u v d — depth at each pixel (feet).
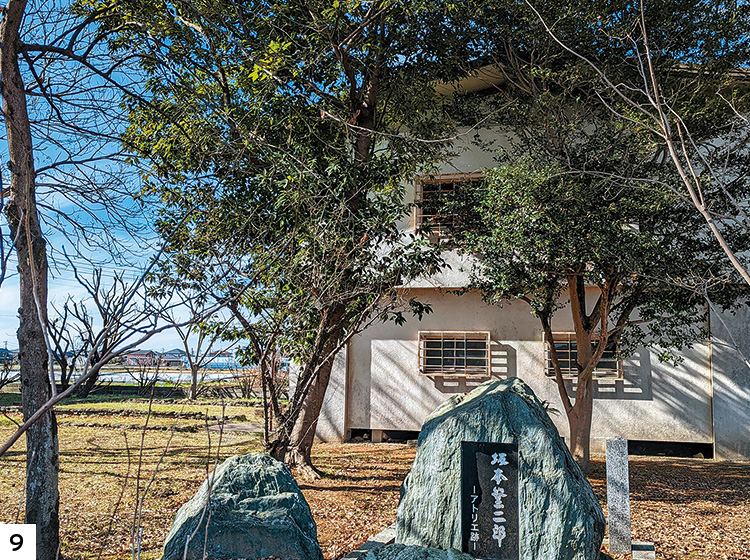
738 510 29.91
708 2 33.30
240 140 30.27
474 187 37.29
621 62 33.68
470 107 41.27
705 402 46.68
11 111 18.76
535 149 36.70
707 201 31.83
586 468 37.70
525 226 31.83
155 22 29.04
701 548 24.00
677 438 46.80
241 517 18.47
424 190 50.11
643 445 48.29
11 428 46.57
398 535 20.80
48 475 18.19
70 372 11.96
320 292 27.20
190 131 29.40
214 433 48.26
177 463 36.29
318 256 27.89
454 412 20.95
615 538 23.02
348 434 51.85
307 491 32.50
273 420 29.07
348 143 35.83
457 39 36.55
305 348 29.27
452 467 20.26
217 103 30.83
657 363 47.60
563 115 35.55
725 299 34.12
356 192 30.91
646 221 32.71
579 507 18.66
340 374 51.96
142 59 28.37
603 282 39.65
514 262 33.83
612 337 40.50
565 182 32.37
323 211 28.60
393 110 40.27
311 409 37.09
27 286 18.15
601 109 37.76
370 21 31.71
